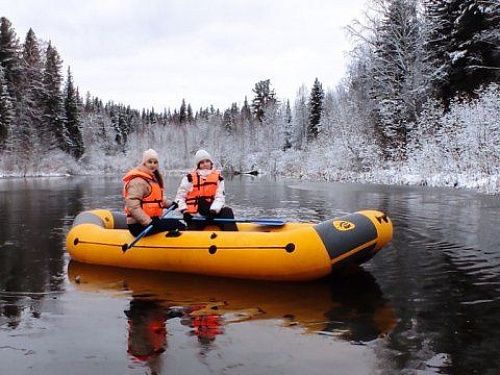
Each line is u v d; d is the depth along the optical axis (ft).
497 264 17.95
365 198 44.52
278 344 10.91
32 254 20.83
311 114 167.53
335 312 13.04
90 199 49.03
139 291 15.28
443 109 76.02
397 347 10.70
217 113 252.62
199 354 10.45
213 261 16.88
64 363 10.11
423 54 84.17
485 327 11.76
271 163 145.89
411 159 69.97
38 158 138.82
